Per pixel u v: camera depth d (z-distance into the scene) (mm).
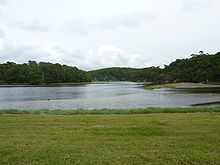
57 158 4219
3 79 103625
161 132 6477
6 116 10367
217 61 92250
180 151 4582
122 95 33844
